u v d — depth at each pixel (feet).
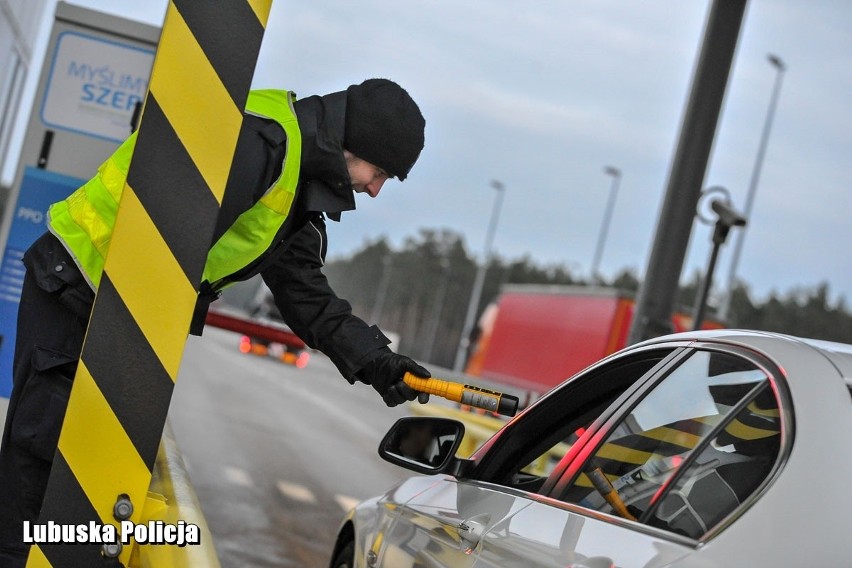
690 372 14.80
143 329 13.12
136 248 13.07
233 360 196.44
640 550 12.08
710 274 56.75
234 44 13.08
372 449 86.99
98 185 15.10
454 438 19.65
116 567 13.26
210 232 13.15
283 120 14.97
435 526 18.10
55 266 15.11
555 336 157.89
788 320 560.20
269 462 67.00
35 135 45.96
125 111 46.47
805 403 12.26
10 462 15.17
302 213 16.10
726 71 57.21
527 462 19.52
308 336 19.22
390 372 18.65
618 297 140.15
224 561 37.86
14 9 77.36
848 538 10.96
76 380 13.07
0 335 44.29
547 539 13.98
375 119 15.88
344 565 24.66
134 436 13.19
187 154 13.07
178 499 19.08
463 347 222.48
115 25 46.06
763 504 11.55
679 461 13.55
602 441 15.49
